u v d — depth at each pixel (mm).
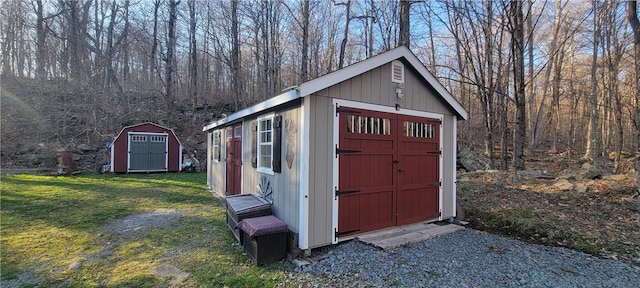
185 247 4395
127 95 19406
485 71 13820
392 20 14148
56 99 16844
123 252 4184
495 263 3908
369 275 3500
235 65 18375
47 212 6258
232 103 20312
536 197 6812
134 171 13414
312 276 3475
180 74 24156
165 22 20016
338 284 3283
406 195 5348
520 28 9742
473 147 19188
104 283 3273
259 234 3762
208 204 7352
